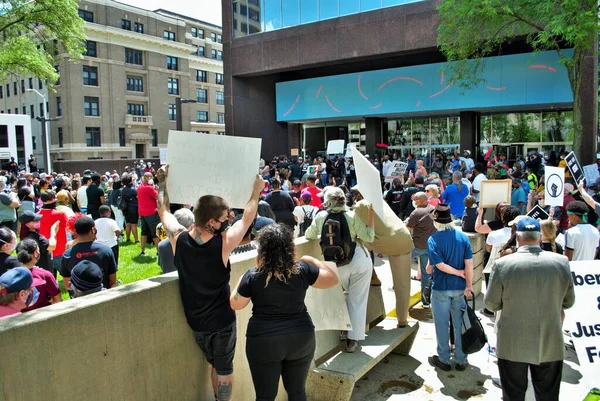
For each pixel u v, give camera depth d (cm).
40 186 1095
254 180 335
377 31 2452
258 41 2858
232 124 3006
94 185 1084
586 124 1883
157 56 6056
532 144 2495
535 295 343
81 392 252
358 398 434
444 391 445
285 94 3080
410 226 680
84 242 509
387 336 489
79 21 2372
